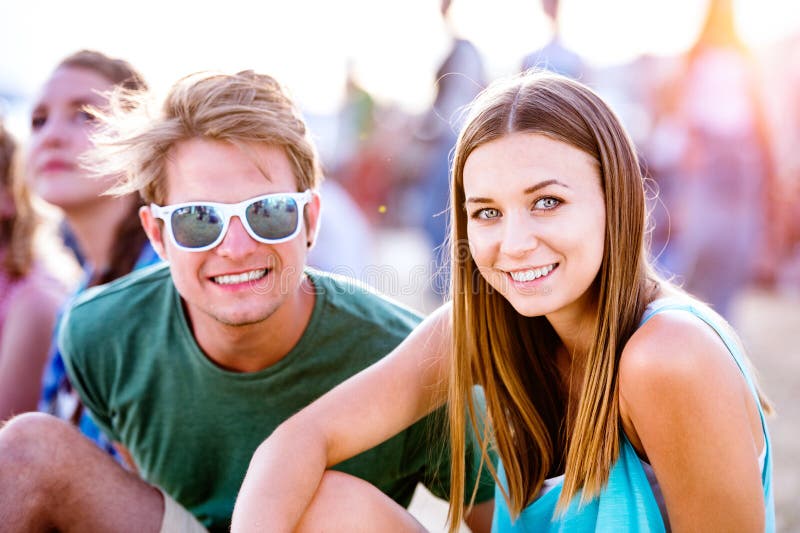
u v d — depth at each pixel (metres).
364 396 1.83
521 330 1.91
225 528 2.10
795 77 6.78
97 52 2.67
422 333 1.92
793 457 3.28
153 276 2.16
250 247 1.85
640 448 1.71
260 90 1.92
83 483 1.77
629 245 1.70
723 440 1.53
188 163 1.86
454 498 1.88
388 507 1.72
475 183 1.68
